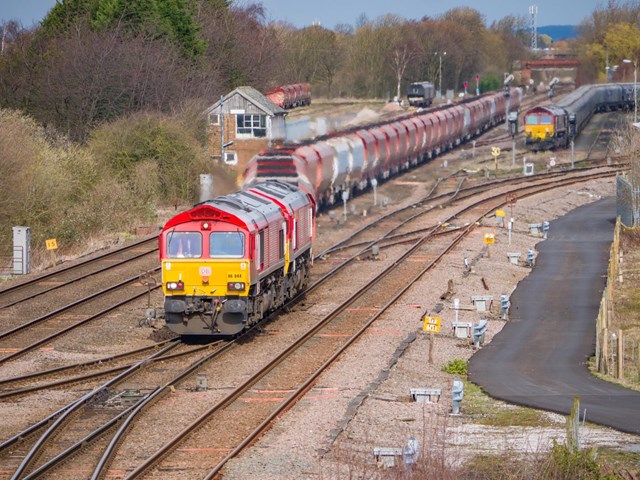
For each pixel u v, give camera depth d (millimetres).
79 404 84250
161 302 133000
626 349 118688
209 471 68938
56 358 103562
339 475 66688
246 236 107562
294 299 133500
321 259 166375
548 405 89938
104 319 122750
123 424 77875
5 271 162375
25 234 160125
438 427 81375
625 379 101875
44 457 71938
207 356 102312
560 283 156750
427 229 197375
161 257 108500
